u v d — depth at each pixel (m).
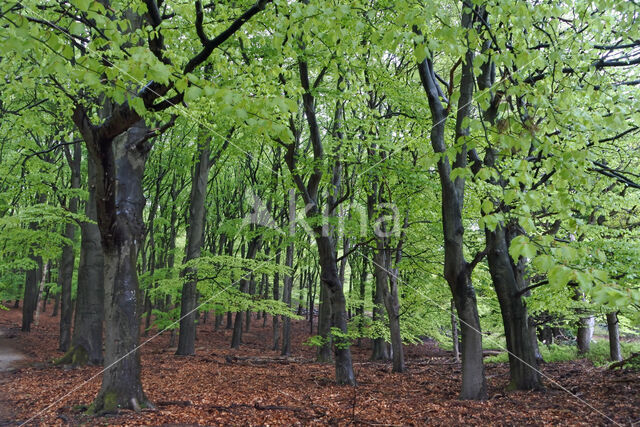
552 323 14.62
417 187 10.62
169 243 24.91
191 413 6.59
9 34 2.86
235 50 9.28
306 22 4.89
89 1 2.87
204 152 16.41
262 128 2.89
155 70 2.79
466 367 8.16
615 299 2.23
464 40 4.05
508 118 3.40
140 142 6.81
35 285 24.55
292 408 7.25
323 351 16.36
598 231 9.52
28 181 13.19
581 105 5.53
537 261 2.54
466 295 8.25
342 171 11.97
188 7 4.56
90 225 12.12
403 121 11.20
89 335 11.74
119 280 6.51
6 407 6.93
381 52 8.45
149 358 14.23
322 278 10.59
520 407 7.20
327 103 12.84
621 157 9.91
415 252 13.99
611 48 7.14
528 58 3.63
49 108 11.59
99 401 6.42
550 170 3.44
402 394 9.22
